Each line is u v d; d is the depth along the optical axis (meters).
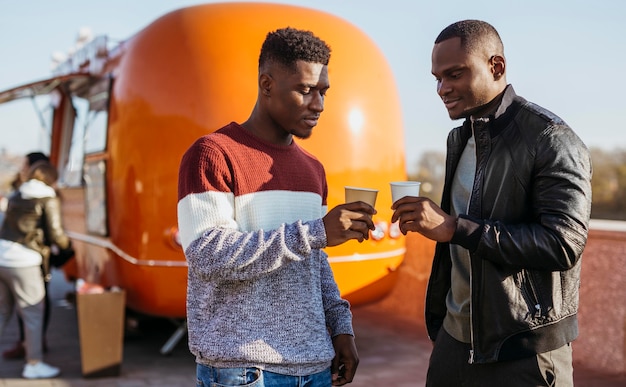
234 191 2.26
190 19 5.34
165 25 5.40
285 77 2.32
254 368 2.18
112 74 5.95
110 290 5.57
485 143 2.34
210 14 5.36
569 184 2.16
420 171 24.14
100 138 6.11
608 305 5.47
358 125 5.37
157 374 5.58
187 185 2.24
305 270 2.31
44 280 5.62
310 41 2.34
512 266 2.22
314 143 5.21
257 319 2.20
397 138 5.71
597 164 28.38
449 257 2.66
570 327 2.32
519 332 2.25
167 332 7.04
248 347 2.17
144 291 5.33
